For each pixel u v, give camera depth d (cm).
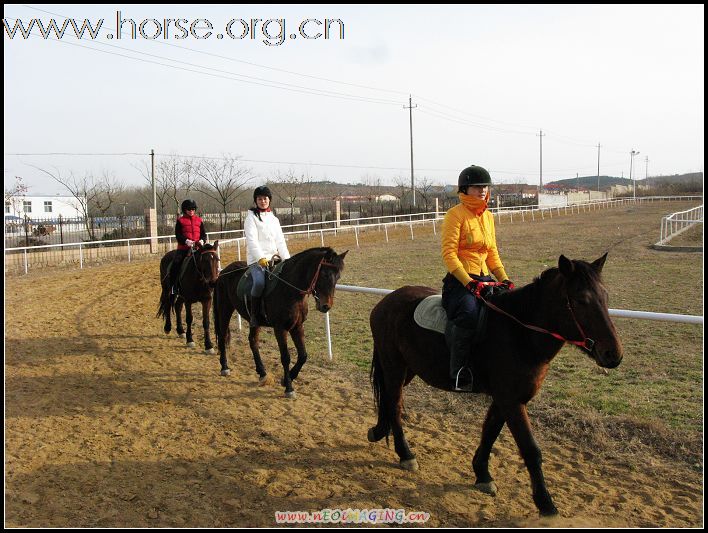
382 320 493
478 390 427
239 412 628
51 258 2077
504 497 427
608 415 553
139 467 491
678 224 2934
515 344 394
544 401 602
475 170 421
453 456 500
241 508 420
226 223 3234
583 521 381
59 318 1130
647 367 687
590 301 354
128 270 1795
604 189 9262
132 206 4219
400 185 5619
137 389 711
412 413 608
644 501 410
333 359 818
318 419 604
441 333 430
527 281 1337
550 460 482
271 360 834
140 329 1046
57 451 525
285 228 3069
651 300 1051
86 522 402
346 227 2658
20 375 770
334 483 455
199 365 820
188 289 889
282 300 652
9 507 423
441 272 1545
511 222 3669
